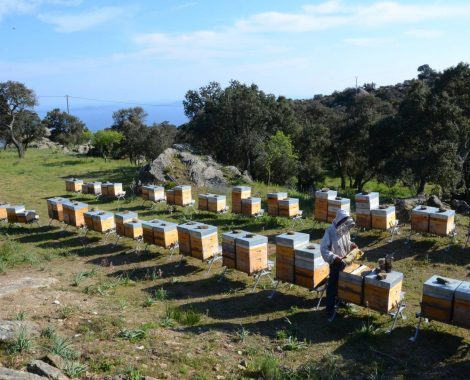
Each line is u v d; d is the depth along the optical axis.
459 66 37.16
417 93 37.12
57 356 6.60
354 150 49.78
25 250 15.79
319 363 7.41
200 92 45.59
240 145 41.84
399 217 17.16
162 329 8.53
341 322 9.20
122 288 11.59
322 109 62.78
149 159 43.28
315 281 9.98
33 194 27.92
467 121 34.75
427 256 13.14
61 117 89.44
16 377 5.57
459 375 7.11
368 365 7.39
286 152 38.50
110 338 7.76
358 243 14.77
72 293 10.52
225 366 7.07
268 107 46.19
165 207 22.48
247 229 17.58
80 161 47.47
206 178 28.34
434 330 8.65
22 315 8.27
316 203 16.42
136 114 69.38
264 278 12.17
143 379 6.14
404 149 39.06
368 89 100.44
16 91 59.19
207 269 13.12
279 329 8.94
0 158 54.50
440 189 35.00
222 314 9.81
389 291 8.41
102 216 16.56
